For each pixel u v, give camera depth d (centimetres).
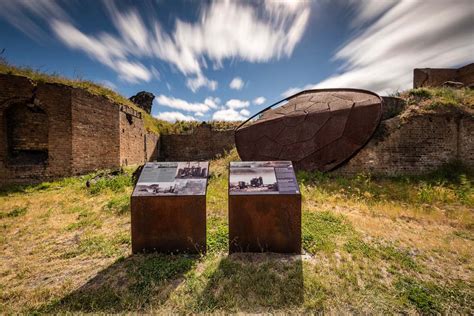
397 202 483
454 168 696
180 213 282
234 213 280
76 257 289
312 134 742
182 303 196
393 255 277
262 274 233
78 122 881
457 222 384
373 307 191
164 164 328
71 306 199
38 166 791
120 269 254
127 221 418
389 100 769
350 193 551
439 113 723
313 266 251
